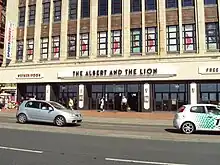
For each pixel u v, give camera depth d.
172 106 28.80
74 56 32.38
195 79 27.73
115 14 31.28
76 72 31.62
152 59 29.16
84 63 31.50
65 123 17.34
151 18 29.98
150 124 20.86
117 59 30.28
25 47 34.72
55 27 33.50
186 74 27.97
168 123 21.47
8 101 36.28
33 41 34.50
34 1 35.00
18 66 34.66
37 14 34.47
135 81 29.75
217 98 27.48
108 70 30.38
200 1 28.48
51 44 33.50
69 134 13.58
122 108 30.11
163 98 29.11
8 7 36.06
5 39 34.97
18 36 35.47
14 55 35.22
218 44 27.80
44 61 33.50
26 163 7.36
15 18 35.69
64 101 32.62
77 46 32.16
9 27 34.94
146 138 12.70
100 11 31.94
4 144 10.30
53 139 11.80
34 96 34.12
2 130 14.58
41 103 18.08
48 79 32.91
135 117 25.67
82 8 32.69
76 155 8.55
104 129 16.12
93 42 31.53
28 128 15.14
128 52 30.14
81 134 13.72
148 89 29.41
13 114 27.44
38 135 12.91
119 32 31.03
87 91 31.75
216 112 14.80
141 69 29.27
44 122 18.42
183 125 14.80
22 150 9.20
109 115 27.17
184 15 28.98
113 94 30.86
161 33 29.23
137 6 30.70
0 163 7.32
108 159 8.05
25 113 18.17
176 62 28.38
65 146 10.14
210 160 8.14
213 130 14.57
